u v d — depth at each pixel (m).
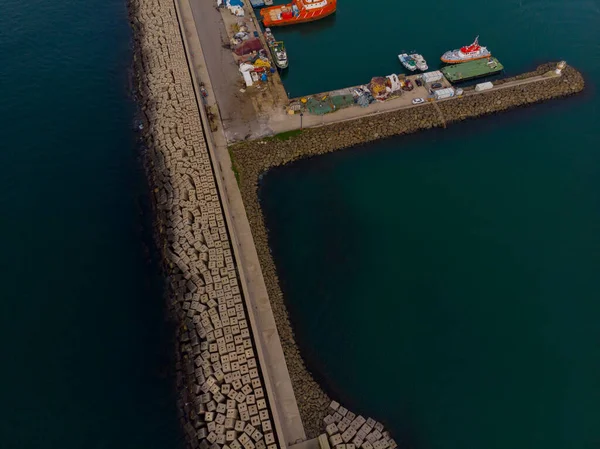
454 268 68.50
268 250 68.12
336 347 60.88
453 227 72.88
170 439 52.12
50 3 105.12
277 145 78.94
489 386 58.31
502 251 70.50
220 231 67.06
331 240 70.75
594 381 58.91
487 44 101.00
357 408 56.12
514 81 91.81
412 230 72.31
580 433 55.06
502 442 54.41
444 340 61.88
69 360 56.81
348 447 50.94
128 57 96.38
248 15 103.31
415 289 66.31
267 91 87.00
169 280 63.84
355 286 66.31
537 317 64.06
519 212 74.81
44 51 94.50
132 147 80.44
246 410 52.25
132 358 57.62
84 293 62.62
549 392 57.91
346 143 81.44
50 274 63.94
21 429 51.53
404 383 58.25
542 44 101.50
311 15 103.00
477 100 87.75
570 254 70.25
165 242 66.94
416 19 106.75
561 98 91.06
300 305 64.31
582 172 80.00
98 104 86.62
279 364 56.97
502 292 66.31
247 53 92.00
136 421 53.19
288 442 51.44
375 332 62.28
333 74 93.00
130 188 74.81
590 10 109.50
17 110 83.38
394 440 53.97
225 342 56.91
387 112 84.75
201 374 55.12
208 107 83.56
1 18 99.75
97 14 104.62
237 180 74.19
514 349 61.28
